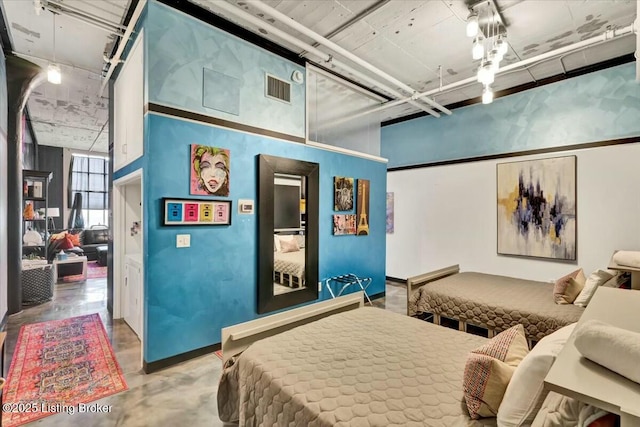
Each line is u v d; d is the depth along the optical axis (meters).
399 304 4.89
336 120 4.55
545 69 4.20
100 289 5.57
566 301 2.83
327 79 4.40
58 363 2.86
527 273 4.65
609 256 3.96
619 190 3.90
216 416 2.14
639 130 3.77
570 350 0.97
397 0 2.90
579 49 3.42
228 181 3.22
